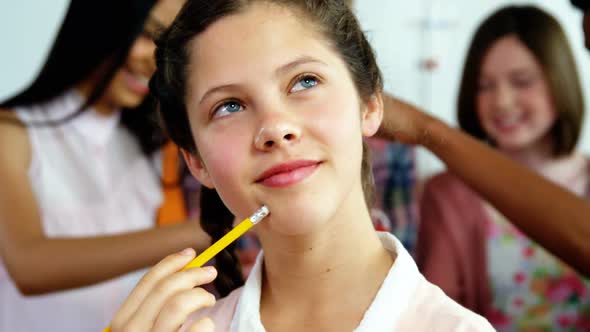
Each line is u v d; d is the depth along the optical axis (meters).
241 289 0.82
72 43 1.21
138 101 1.25
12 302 1.29
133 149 1.32
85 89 1.26
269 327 0.74
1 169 1.13
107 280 1.03
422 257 1.48
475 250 1.44
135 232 1.04
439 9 1.84
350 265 0.71
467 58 1.55
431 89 1.86
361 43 0.76
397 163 1.61
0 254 1.11
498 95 1.50
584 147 1.78
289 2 0.70
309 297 0.72
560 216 0.86
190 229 1.01
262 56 0.66
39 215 1.14
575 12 1.83
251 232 1.35
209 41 0.69
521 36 1.49
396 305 0.70
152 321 0.65
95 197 1.30
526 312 1.41
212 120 0.69
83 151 1.27
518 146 1.51
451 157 0.92
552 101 1.47
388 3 1.82
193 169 0.81
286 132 0.64
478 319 0.68
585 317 1.38
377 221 1.21
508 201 0.89
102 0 1.19
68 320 1.28
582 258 0.86
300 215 0.64
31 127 1.21
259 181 0.66
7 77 1.69
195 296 0.64
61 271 1.03
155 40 0.84
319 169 0.65
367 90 0.76
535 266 1.41
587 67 1.82
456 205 1.46
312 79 0.67
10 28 1.68
